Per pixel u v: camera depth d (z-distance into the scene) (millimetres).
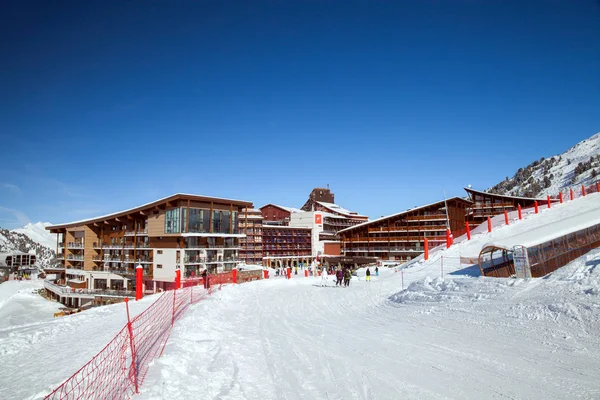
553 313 12766
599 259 15688
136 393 7070
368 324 15781
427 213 79875
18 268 112688
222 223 64062
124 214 65062
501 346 10891
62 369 9758
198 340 12016
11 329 15742
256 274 54000
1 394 8227
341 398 7453
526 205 85500
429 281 22859
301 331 14359
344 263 81188
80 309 57875
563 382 8047
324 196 132625
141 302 22344
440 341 12008
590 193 54750
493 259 25031
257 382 8336
